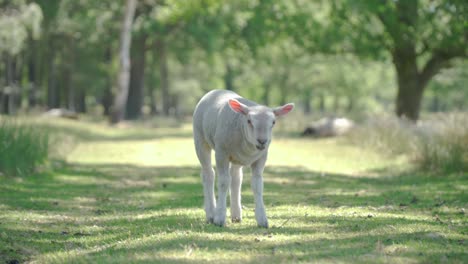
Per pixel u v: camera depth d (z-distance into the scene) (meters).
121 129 31.62
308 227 7.44
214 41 37.62
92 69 46.88
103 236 7.43
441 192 10.88
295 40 27.52
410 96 26.11
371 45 25.81
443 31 22.59
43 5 36.03
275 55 43.44
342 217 8.20
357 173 14.77
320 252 5.94
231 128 7.35
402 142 17.56
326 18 27.41
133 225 8.02
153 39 40.75
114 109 34.75
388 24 23.94
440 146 14.39
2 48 27.66
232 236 6.81
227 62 52.25
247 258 5.74
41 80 49.12
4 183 11.59
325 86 55.25
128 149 20.94
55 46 44.53
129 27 34.44
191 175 14.56
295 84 54.69
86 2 38.94
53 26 39.59
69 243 7.12
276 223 7.79
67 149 18.88
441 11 22.59
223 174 7.57
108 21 39.69
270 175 14.38
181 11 33.31
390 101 82.44
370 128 21.03
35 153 14.10
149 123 35.31
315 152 19.58
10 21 26.61
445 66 25.91
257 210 7.56
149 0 38.50
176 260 5.67
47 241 7.21
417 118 26.22
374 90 66.69
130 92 42.69
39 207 9.56
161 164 17.00
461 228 7.37
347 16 25.61
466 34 22.45
